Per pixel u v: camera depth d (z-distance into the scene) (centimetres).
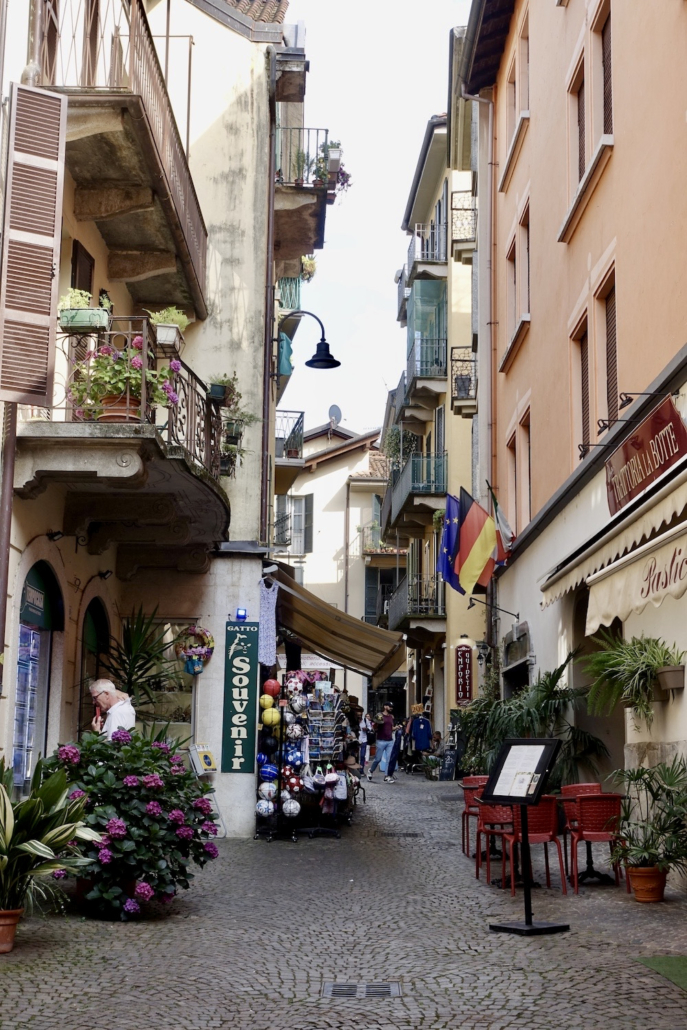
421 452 3997
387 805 1952
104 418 1138
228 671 1558
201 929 873
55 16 1199
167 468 1163
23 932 829
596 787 1116
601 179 1427
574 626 1583
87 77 1266
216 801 1527
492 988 693
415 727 3027
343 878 1151
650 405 1170
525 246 2048
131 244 1461
